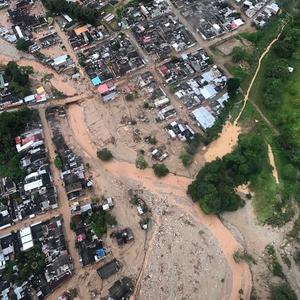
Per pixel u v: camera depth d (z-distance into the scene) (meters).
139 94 133.75
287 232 108.56
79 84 136.75
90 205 111.31
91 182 116.12
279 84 132.25
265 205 112.44
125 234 107.00
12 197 113.50
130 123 127.69
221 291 99.50
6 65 140.50
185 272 101.44
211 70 138.50
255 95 134.12
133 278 101.62
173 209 111.62
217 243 106.25
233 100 132.38
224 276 101.44
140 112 129.88
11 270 101.06
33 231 107.69
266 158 120.44
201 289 99.38
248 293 99.25
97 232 106.50
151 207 112.19
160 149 122.31
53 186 115.19
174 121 127.56
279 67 135.25
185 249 104.81
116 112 130.25
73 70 140.00
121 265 103.31
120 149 123.06
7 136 122.19
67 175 116.62
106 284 101.06
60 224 108.94
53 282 100.19
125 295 98.94
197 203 112.19
